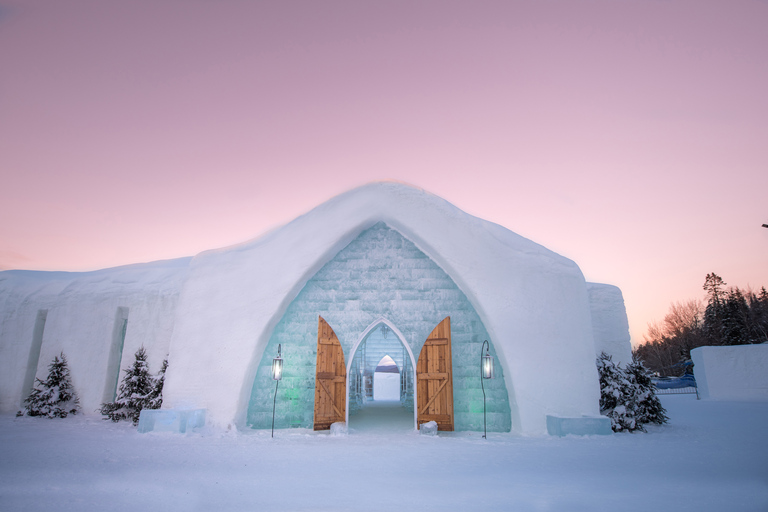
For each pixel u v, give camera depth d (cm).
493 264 1231
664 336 6581
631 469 708
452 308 1251
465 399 1186
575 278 1213
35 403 1392
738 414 1541
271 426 1188
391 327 1250
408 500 528
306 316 1266
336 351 1216
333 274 1295
